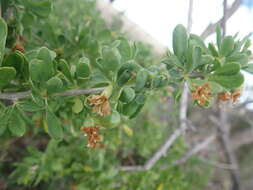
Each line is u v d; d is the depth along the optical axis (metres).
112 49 0.12
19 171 0.27
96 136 0.14
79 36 0.19
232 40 0.14
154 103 0.39
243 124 0.68
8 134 0.20
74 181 0.31
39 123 0.22
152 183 0.30
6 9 0.17
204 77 0.13
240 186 0.58
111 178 0.26
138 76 0.12
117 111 0.14
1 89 0.13
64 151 0.26
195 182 0.40
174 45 0.14
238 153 0.74
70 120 0.19
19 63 0.13
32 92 0.13
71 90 0.13
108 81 0.13
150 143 0.35
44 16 0.16
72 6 0.34
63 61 0.13
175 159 0.36
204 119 0.51
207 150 0.52
